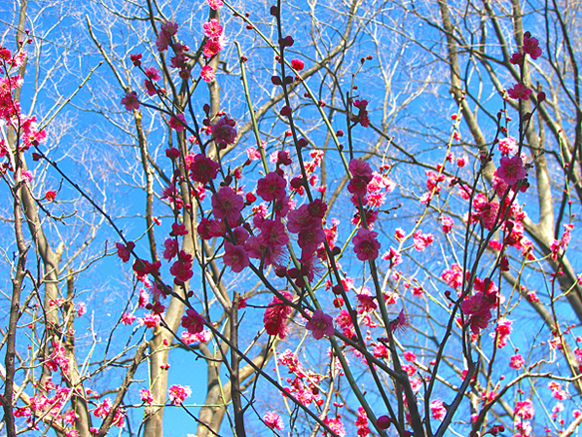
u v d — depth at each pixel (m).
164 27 2.28
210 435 5.75
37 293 3.08
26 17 5.58
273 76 2.15
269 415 3.69
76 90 4.09
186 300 2.08
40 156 2.14
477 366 2.84
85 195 2.07
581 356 5.01
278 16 2.11
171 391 4.12
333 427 3.78
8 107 3.34
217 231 2.02
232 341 2.70
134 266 2.06
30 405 3.79
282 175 2.13
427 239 4.20
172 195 2.17
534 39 2.29
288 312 2.35
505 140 3.76
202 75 2.89
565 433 3.84
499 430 2.56
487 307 2.30
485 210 2.81
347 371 2.36
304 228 1.92
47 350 4.05
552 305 3.79
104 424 3.54
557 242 4.28
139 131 4.13
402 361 4.59
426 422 2.26
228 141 2.02
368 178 2.21
